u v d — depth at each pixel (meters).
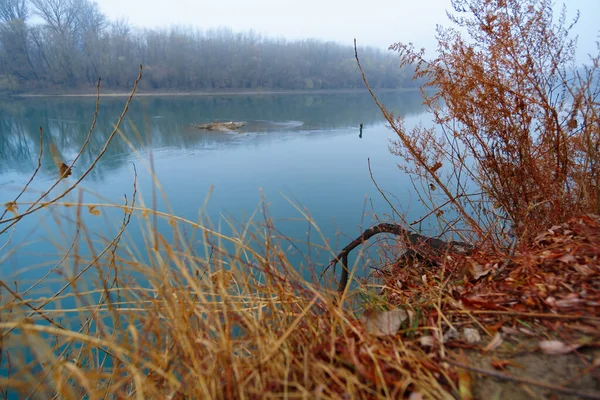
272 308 1.46
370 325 1.40
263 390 1.08
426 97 3.49
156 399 1.21
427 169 3.50
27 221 8.80
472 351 1.24
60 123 32.03
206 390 1.05
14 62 55.62
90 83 60.19
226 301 1.39
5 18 58.25
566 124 2.75
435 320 1.44
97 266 1.57
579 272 1.56
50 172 17.14
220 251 1.58
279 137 27.52
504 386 1.07
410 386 1.10
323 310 1.51
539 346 1.20
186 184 14.92
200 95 66.25
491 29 2.83
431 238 3.09
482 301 1.50
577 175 2.79
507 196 3.13
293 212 10.94
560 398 1.00
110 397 1.35
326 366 1.14
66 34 57.88
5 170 18.08
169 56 66.75
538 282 1.56
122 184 15.11
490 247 2.53
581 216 2.29
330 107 52.31
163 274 1.37
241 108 49.97
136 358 1.12
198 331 1.31
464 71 3.03
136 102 51.81
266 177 15.81
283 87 77.88
